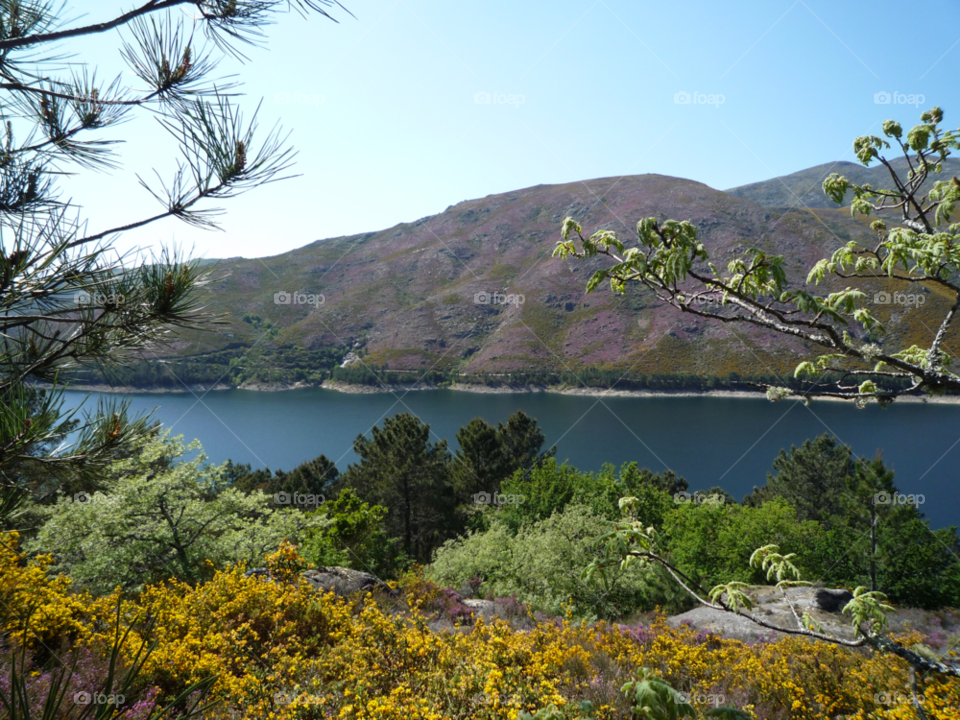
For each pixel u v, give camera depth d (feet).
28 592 17.87
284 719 15.19
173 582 26.81
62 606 18.28
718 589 9.53
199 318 7.75
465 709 16.12
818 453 167.94
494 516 116.57
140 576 51.65
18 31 7.75
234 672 18.95
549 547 61.00
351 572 39.24
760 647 25.64
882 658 20.90
